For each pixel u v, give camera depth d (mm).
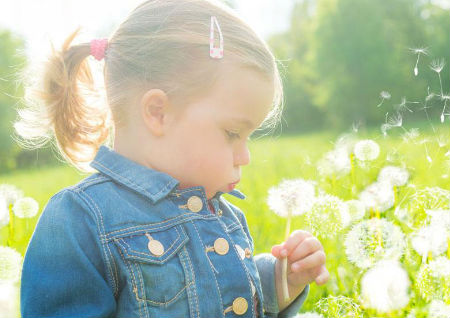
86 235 1228
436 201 1744
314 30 32312
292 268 1458
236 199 4090
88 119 1557
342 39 30938
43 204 5141
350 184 2053
